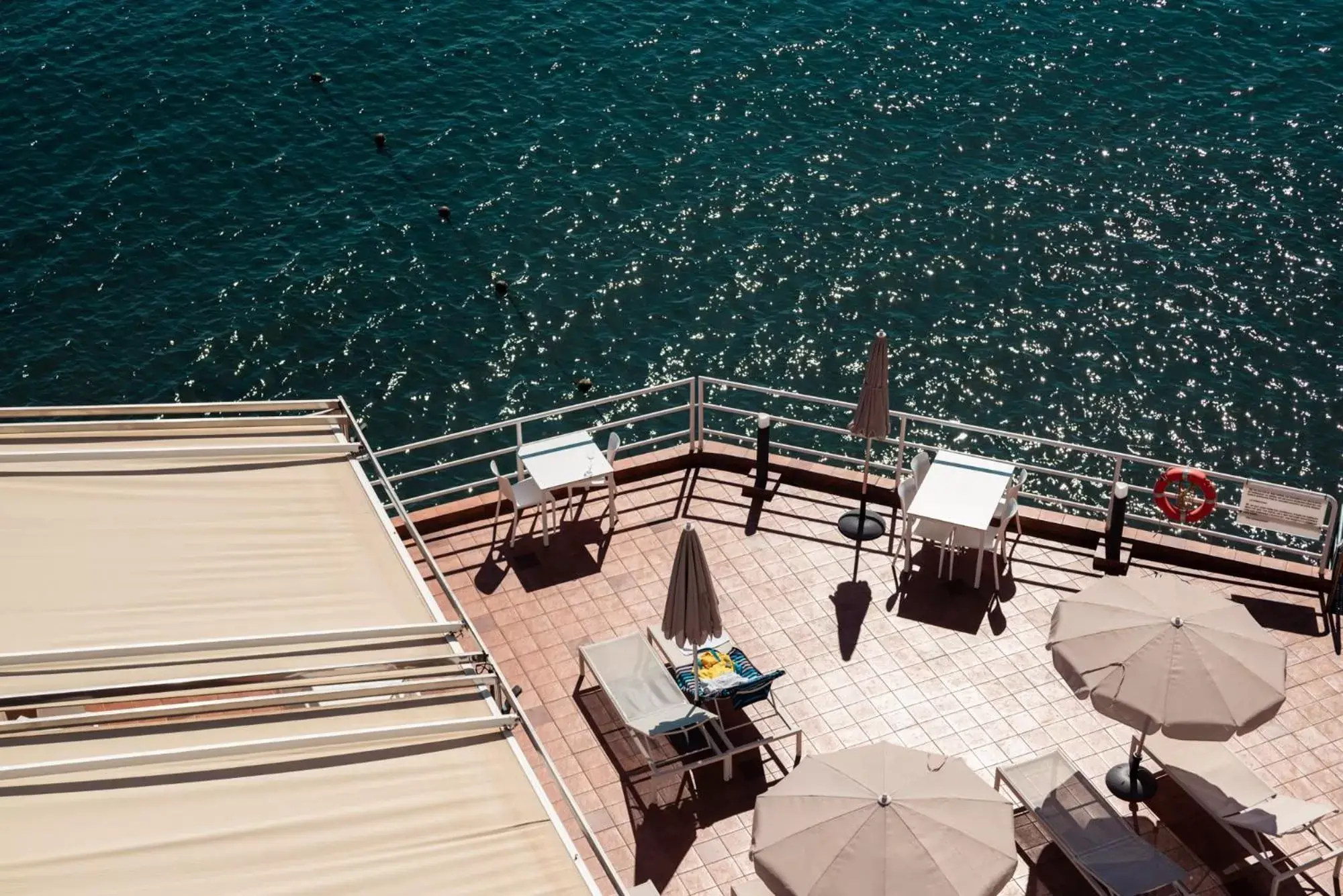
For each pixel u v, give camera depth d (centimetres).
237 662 827
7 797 703
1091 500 2548
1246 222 3192
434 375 2842
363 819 723
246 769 744
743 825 1248
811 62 3878
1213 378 2775
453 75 3853
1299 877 1182
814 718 1366
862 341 2911
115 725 774
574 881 703
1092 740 1334
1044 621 1486
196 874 670
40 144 3541
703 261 3142
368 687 800
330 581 905
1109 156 3444
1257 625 1191
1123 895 1108
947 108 3659
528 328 2958
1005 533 1542
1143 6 4078
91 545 913
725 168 3447
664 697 1319
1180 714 1124
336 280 3083
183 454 1021
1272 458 2595
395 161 3491
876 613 1502
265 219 3284
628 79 3816
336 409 1113
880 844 998
